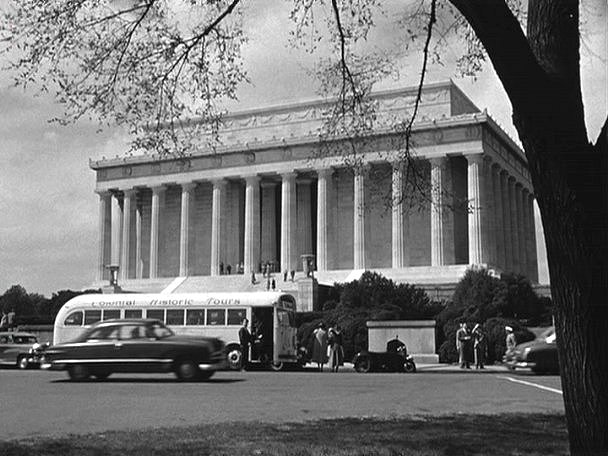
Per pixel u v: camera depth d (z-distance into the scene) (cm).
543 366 3803
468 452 1238
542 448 1276
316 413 1967
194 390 2711
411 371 4362
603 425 920
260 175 10306
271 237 10812
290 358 4756
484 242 8962
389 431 1511
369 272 7062
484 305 6244
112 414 1975
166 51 1502
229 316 4703
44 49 1399
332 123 1866
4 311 10056
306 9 1574
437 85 9556
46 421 1844
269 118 10612
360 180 9494
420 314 6669
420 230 9919
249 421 1764
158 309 4825
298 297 7600
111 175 11144
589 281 938
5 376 3725
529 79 948
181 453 1248
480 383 3089
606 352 935
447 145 9181
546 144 955
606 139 965
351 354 5491
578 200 943
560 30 983
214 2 1443
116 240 11519
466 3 967
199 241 11100
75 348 3222
